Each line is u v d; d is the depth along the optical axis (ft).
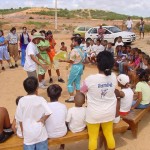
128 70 19.19
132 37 39.19
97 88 8.72
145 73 11.82
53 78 20.15
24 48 24.12
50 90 9.38
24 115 8.36
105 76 8.73
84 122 9.63
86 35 41.27
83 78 20.38
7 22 91.76
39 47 17.28
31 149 8.39
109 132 9.31
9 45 23.70
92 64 24.50
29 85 8.38
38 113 8.44
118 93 10.19
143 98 11.84
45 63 17.19
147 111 13.01
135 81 16.42
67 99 15.76
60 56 18.78
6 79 20.33
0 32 22.93
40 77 17.40
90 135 9.29
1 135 8.82
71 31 63.87
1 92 17.42
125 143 11.06
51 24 86.48
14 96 16.62
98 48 24.39
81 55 14.23
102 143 10.60
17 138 9.13
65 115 9.42
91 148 9.22
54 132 9.15
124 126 10.06
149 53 31.65
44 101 8.49
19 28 72.43
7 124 9.18
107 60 8.59
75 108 9.59
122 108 11.20
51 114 9.02
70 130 9.63
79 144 11.00
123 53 21.76
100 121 8.93
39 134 8.43
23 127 8.40
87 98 9.03
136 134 11.42
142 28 45.70
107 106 8.87
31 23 84.89
